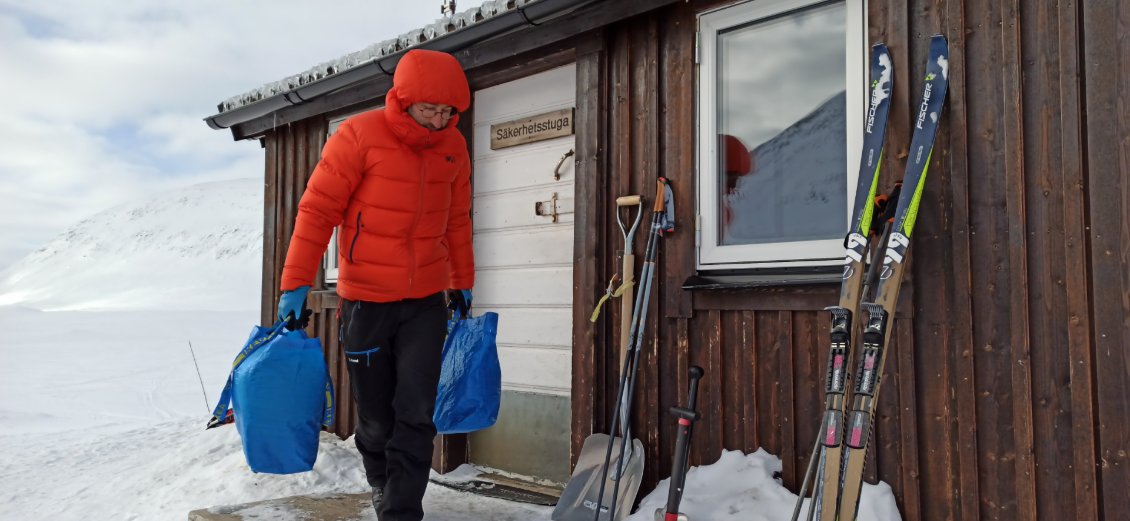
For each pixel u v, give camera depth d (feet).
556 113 11.75
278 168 17.07
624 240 10.24
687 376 9.41
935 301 7.54
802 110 8.93
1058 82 6.88
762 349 8.82
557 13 10.49
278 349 7.76
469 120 13.08
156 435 21.21
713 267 9.37
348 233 7.64
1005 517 7.00
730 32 9.57
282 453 7.70
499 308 12.54
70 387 49.03
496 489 11.35
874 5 8.18
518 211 12.34
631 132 10.30
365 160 7.42
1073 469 6.64
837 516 6.60
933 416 7.52
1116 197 6.49
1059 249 6.80
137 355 79.30
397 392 7.72
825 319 8.29
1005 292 7.09
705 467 9.04
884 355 6.88
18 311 252.21
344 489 11.63
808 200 8.80
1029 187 7.01
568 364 11.43
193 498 11.80
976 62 7.39
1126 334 6.39
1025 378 6.92
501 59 12.04
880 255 7.54
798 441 8.43
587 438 10.16
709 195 9.45
